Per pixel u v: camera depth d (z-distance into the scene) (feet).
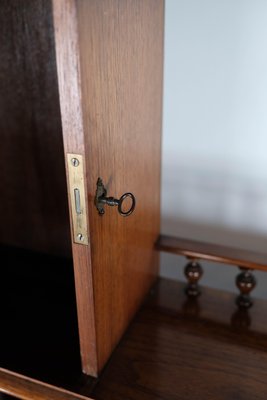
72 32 0.66
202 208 1.49
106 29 0.76
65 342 1.18
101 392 0.99
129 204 1.03
